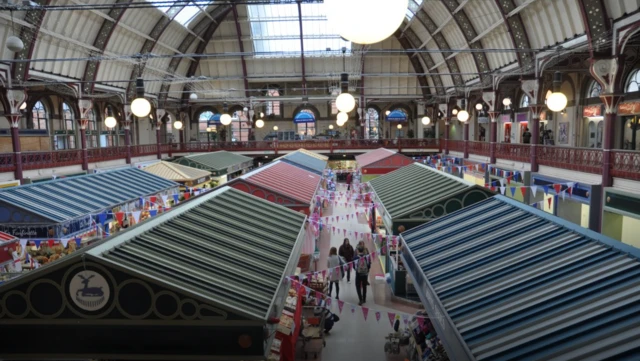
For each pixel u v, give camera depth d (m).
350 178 27.34
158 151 28.16
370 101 33.75
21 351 3.70
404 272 10.30
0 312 3.68
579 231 5.00
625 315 3.49
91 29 19.19
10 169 15.39
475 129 28.45
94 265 3.63
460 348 3.86
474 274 4.97
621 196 10.75
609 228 11.48
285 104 34.38
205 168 19.41
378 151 22.30
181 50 27.62
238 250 5.14
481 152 21.83
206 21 27.48
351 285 11.48
